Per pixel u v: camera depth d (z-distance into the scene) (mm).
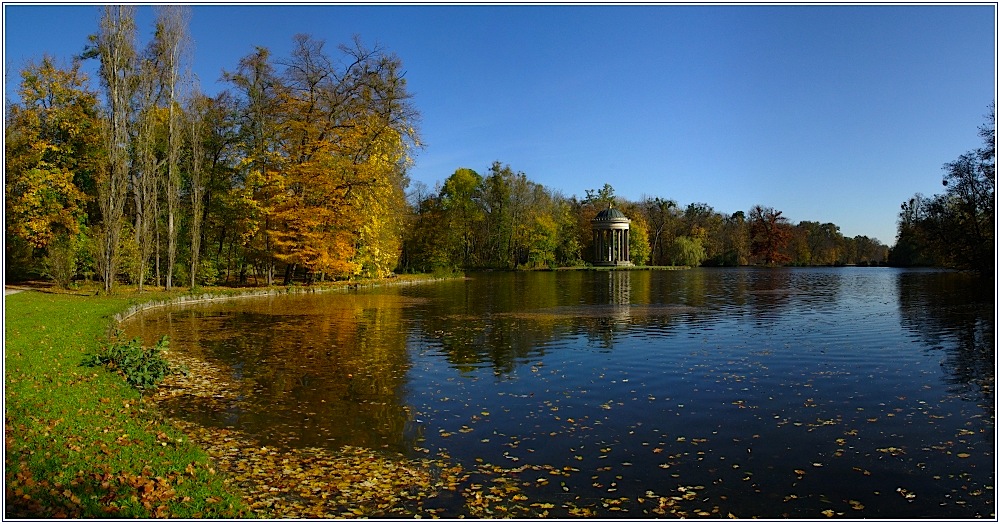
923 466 7562
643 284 47094
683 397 10812
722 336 17953
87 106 32062
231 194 35688
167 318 22328
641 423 9320
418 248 63438
